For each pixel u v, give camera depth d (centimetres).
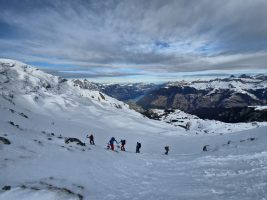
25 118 7650
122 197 1702
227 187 1727
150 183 2114
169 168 2789
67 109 15650
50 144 2820
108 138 9062
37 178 1797
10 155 2117
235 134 6475
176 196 1662
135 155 3609
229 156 2891
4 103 9800
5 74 16862
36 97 15500
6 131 2847
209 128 17950
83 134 8550
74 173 2059
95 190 1830
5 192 1453
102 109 19062
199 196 1612
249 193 1520
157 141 9375
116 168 2542
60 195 1512
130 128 13900
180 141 8619
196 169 2523
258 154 2633
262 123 16000
